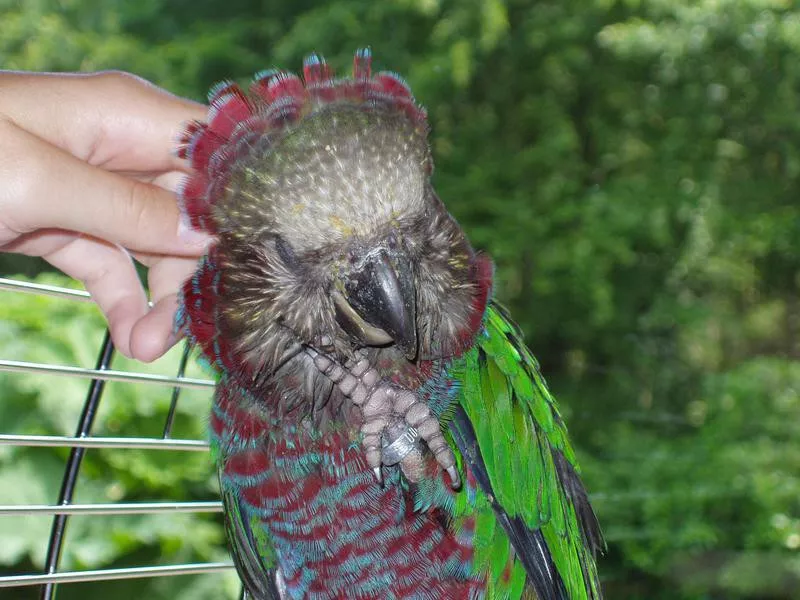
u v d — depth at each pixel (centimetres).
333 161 22
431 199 24
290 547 26
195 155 23
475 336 25
